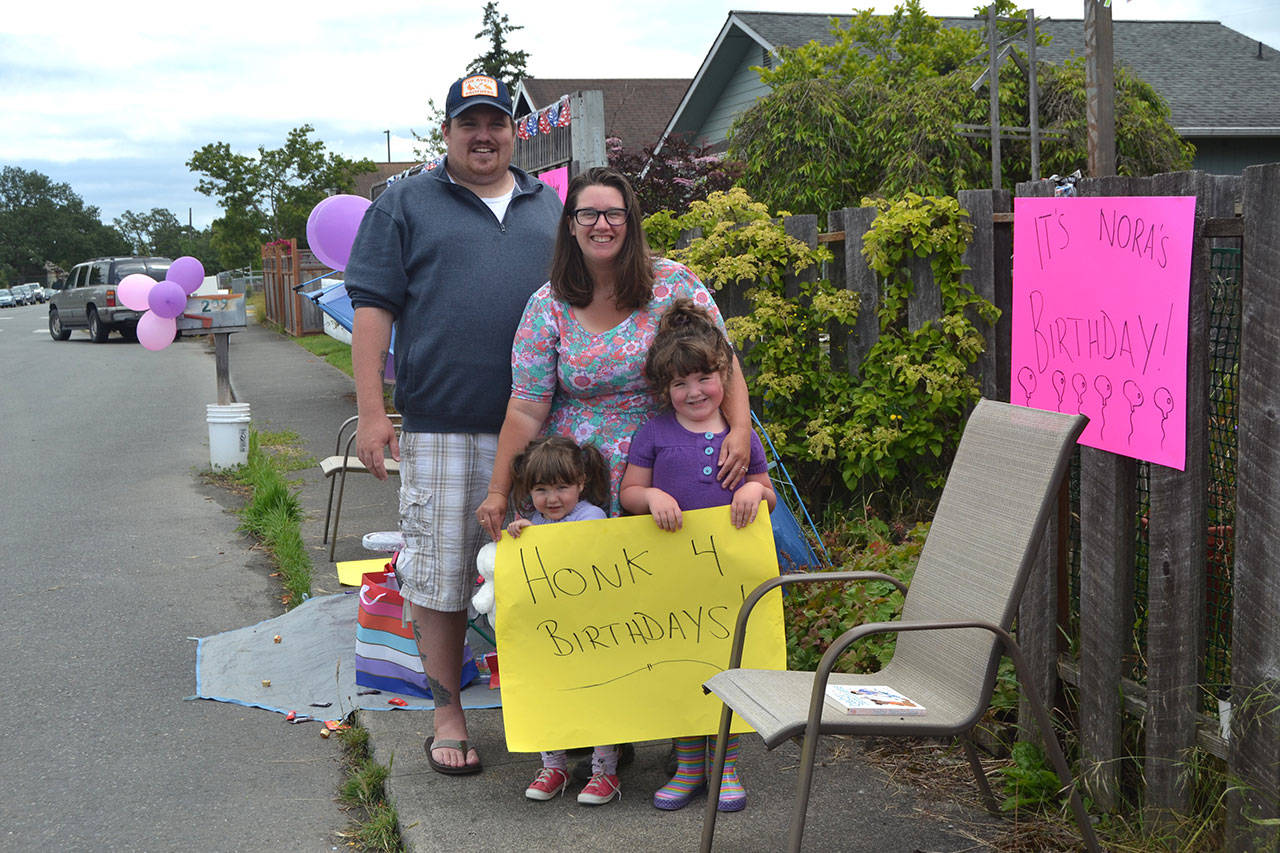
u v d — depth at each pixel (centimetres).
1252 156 1789
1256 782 261
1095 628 311
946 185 1340
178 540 700
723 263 549
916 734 260
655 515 324
